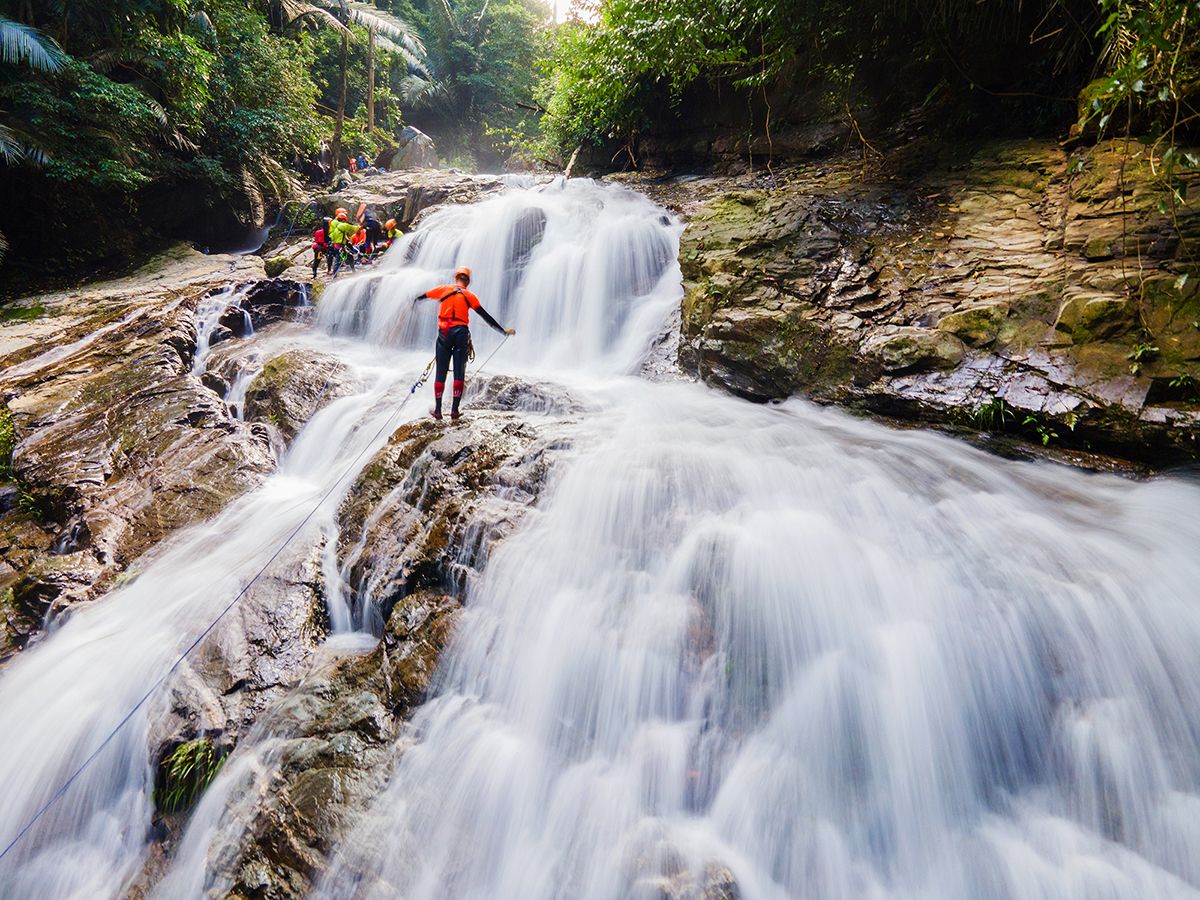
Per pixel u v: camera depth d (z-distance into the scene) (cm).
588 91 1580
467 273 663
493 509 493
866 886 304
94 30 1627
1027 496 463
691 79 1174
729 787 338
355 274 1249
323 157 2825
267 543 583
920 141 1007
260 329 1138
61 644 505
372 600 498
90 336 1095
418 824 345
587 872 314
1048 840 308
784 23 945
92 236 1645
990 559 394
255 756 402
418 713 404
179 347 995
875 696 353
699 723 367
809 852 312
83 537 625
